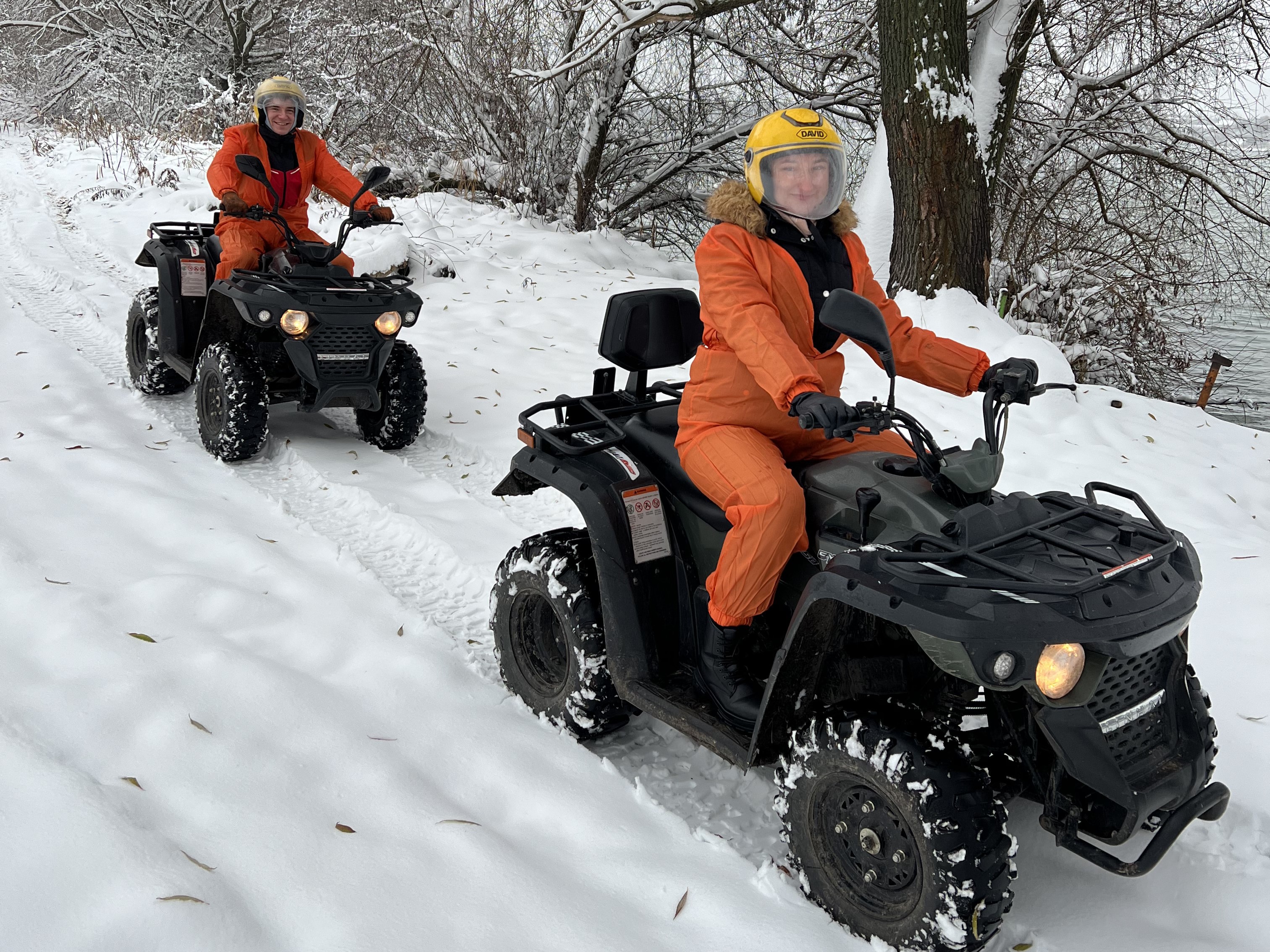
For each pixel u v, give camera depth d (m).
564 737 3.18
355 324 5.22
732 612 2.70
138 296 6.21
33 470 4.82
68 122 21.39
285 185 5.91
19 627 3.45
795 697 2.50
